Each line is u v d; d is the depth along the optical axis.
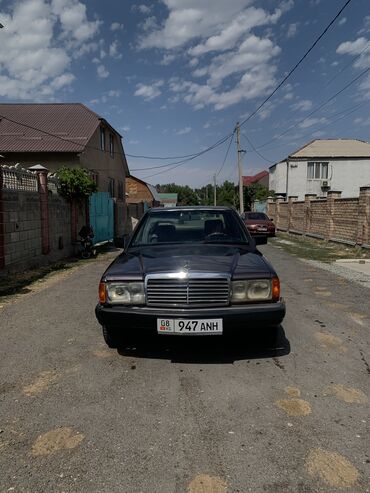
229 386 3.40
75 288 7.62
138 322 3.70
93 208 16.62
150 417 2.92
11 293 7.15
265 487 2.18
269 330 4.10
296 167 35.00
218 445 2.57
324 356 4.08
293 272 9.29
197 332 3.62
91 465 2.39
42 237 10.68
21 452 2.52
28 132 21.75
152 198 50.72
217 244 4.82
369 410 3.00
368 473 2.29
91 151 22.08
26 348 4.36
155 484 2.22
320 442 2.59
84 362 3.95
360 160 34.94
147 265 3.97
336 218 15.98
